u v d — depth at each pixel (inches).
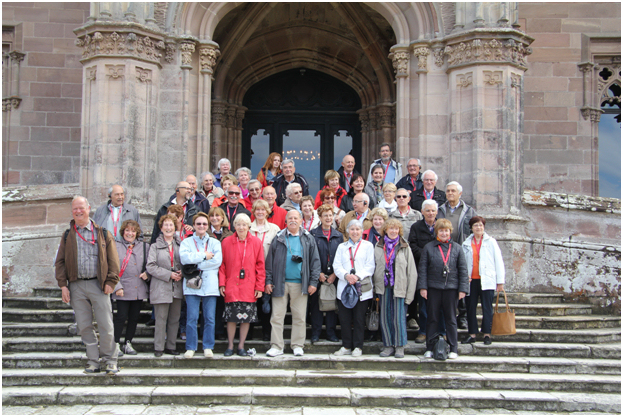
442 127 384.8
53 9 491.2
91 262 242.1
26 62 487.8
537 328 301.0
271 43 524.1
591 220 370.0
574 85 489.7
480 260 278.2
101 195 355.3
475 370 259.6
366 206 293.1
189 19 383.6
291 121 568.1
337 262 270.1
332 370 256.4
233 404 232.5
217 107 515.8
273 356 262.8
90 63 366.0
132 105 361.1
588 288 350.9
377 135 540.4
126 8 365.4
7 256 352.5
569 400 232.7
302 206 293.9
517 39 369.1
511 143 370.0
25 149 483.5
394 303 265.7
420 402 234.1
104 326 243.0
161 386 243.3
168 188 378.0
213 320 262.7
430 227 282.7
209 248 265.3
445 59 385.4
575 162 485.7
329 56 541.0
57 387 240.4
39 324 291.6
